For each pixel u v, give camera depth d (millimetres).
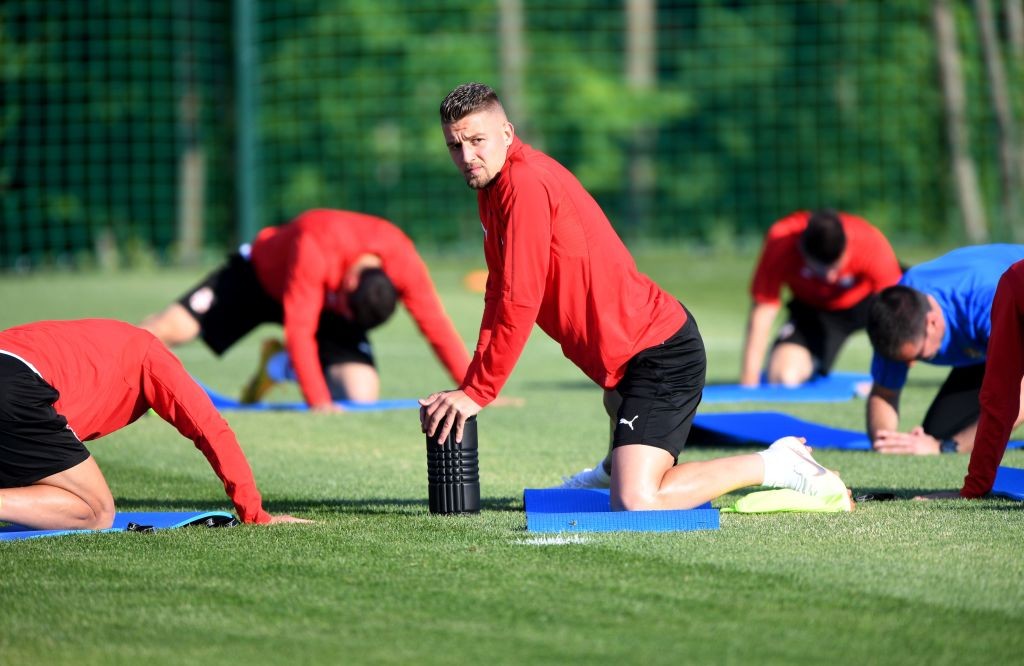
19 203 104312
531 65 118438
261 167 90188
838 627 11031
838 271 31391
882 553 13688
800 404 29891
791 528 15062
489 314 16359
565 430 26391
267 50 112875
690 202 120938
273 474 20938
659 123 120750
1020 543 14148
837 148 117875
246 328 30891
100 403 15633
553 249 15562
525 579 12719
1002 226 86188
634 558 13547
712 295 66250
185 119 109562
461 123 15039
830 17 117688
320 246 28641
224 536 14961
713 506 17469
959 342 20453
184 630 11125
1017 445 22578
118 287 70438
